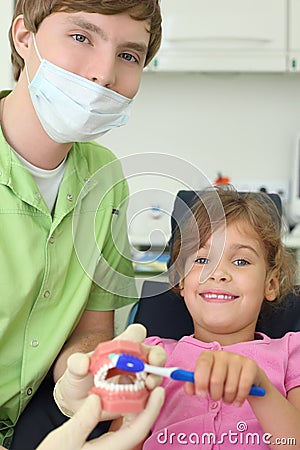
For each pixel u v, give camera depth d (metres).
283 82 3.38
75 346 1.64
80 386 1.07
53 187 1.62
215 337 1.53
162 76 3.39
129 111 1.58
